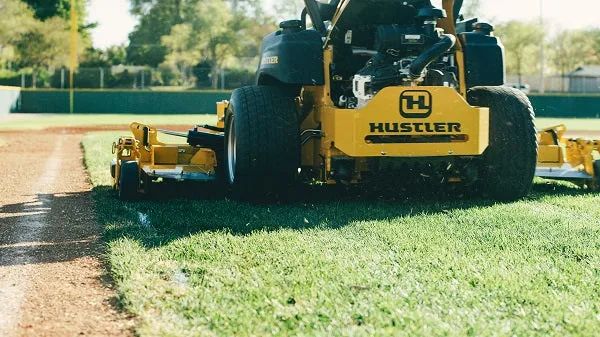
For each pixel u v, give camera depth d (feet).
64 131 71.82
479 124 18.62
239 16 214.90
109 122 95.61
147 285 11.30
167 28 211.61
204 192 22.09
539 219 16.75
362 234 14.92
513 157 19.72
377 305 10.04
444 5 20.20
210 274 11.86
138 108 138.00
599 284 11.15
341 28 20.07
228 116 20.93
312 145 20.03
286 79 19.20
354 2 19.26
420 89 18.24
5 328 9.77
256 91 19.77
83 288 11.62
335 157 18.76
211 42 203.51
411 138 18.49
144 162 21.66
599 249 13.50
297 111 19.90
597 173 22.24
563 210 18.44
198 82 171.83
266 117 19.25
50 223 17.60
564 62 220.02
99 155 37.24
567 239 14.40
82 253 14.15
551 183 24.58
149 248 13.94
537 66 213.46
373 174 19.10
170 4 211.61
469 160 19.63
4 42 193.06
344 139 18.13
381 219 16.97
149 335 9.14
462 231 15.21
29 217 18.53
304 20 22.58
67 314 10.32
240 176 19.38
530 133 19.81
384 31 18.97
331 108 18.58
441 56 20.20
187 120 103.96
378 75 18.92
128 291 11.01
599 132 77.46
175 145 21.95
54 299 11.05
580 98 128.16
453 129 18.48
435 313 9.75
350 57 20.44
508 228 15.60
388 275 11.62
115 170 23.22
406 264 12.30
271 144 19.16
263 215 17.56
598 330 9.15
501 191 20.08
